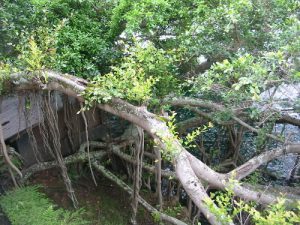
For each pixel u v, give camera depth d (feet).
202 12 19.19
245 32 17.58
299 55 13.35
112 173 25.23
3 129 21.29
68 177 21.99
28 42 17.72
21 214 19.19
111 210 23.47
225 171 25.86
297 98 14.99
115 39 21.33
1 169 21.33
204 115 21.62
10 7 18.57
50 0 20.90
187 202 25.12
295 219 8.59
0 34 18.43
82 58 19.95
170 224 22.11
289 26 15.23
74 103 23.21
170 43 19.85
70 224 19.56
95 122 25.63
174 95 18.69
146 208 22.86
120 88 14.48
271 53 13.06
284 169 27.17
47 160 24.18
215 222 9.98
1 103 19.58
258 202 13.41
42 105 18.60
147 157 24.82
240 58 13.74
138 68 16.15
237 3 16.75
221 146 27.78
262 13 17.19
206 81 16.05
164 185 27.50
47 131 21.71
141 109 13.87
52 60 16.81
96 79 15.51
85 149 24.97
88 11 22.09
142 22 19.65
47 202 20.57
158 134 12.26
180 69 20.35
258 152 21.61
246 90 15.83
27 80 16.33
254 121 22.20
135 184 20.43
